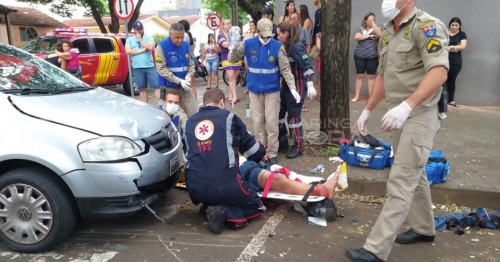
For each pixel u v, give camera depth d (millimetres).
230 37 9477
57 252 3461
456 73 8344
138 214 4223
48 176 3320
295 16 7527
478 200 4406
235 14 14883
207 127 3822
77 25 39188
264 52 5062
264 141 5434
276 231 3842
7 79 3852
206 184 3742
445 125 7070
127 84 12141
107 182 3291
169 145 3889
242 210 3928
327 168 5164
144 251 3482
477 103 8648
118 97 4316
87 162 3258
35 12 28344
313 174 4984
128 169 3355
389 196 3141
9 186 3355
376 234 3139
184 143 3941
